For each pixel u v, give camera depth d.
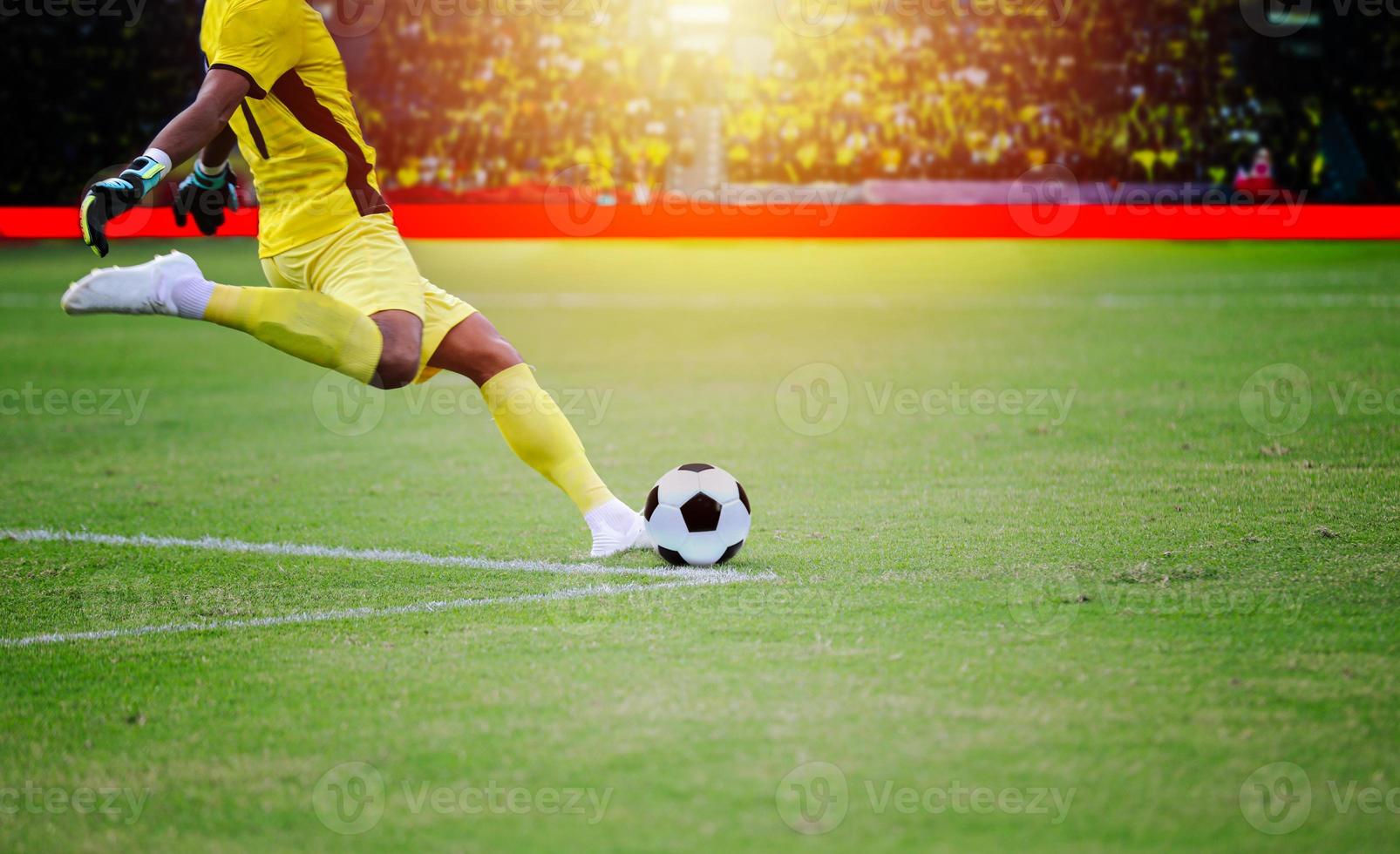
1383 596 4.80
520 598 5.09
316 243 5.15
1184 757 3.46
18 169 25.53
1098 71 25.70
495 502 7.12
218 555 6.01
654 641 4.45
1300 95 24.95
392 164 25.86
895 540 5.93
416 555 5.93
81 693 4.14
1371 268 17.98
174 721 3.88
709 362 12.28
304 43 5.00
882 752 3.52
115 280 4.77
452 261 21.30
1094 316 14.26
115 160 26.03
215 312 4.81
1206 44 25.50
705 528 5.44
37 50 25.86
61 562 5.91
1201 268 18.52
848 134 25.72
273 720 3.86
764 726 3.70
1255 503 6.43
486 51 26.77
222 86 4.75
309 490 7.52
